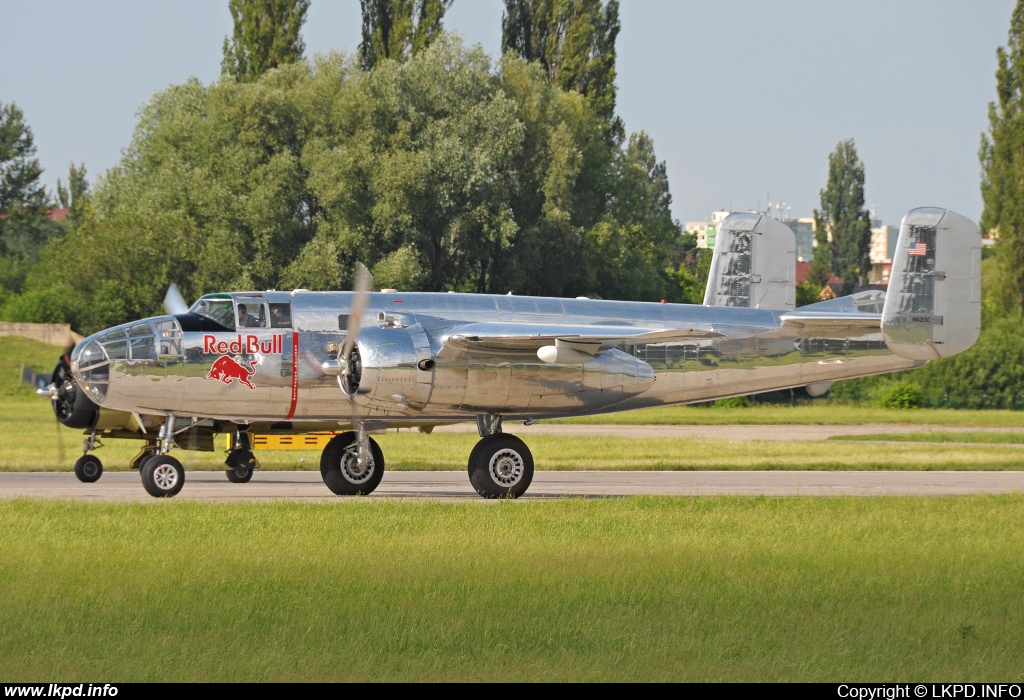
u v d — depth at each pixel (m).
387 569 45.09
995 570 48.09
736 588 43.22
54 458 104.12
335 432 85.62
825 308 88.56
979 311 85.56
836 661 34.59
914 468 105.25
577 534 54.66
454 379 70.19
